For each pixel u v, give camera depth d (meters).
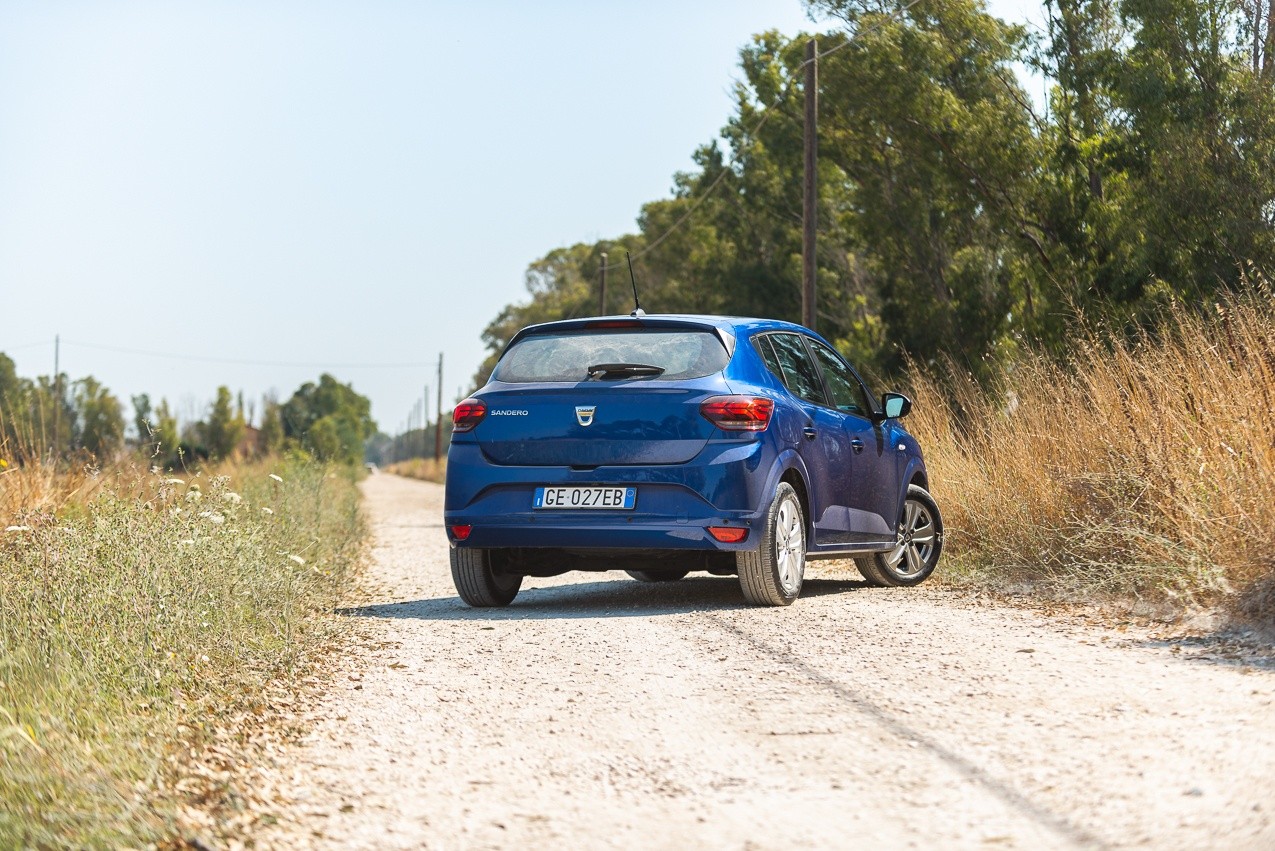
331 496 19.16
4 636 5.32
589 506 8.15
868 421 9.86
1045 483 9.90
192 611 6.80
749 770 4.43
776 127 32.56
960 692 5.47
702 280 38.88
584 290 77.19
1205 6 17.58
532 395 8.38
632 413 8.14
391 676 6.39
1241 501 7.46
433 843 3.75
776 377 8.67
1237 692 5.22
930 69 24.52
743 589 8.28
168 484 8.89
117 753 4.41
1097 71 19.92
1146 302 16.55
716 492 7.98
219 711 5.48
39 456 11.05
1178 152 17.00
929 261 26.05
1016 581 9.47
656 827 3.83
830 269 34.78
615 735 5.01
